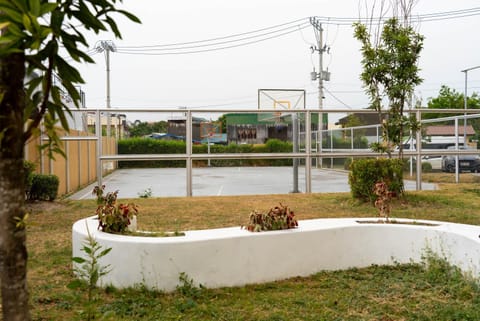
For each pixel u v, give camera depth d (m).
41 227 7.01
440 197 9.26
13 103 1.50
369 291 4.14
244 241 4.42
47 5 1.34
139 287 4.14
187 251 4.20
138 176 17.31
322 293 4.13
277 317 3.52
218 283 4.32
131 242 4.16
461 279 4.19
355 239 4.95
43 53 1.54
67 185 13.45
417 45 8.56
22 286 1.62
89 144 17.17
